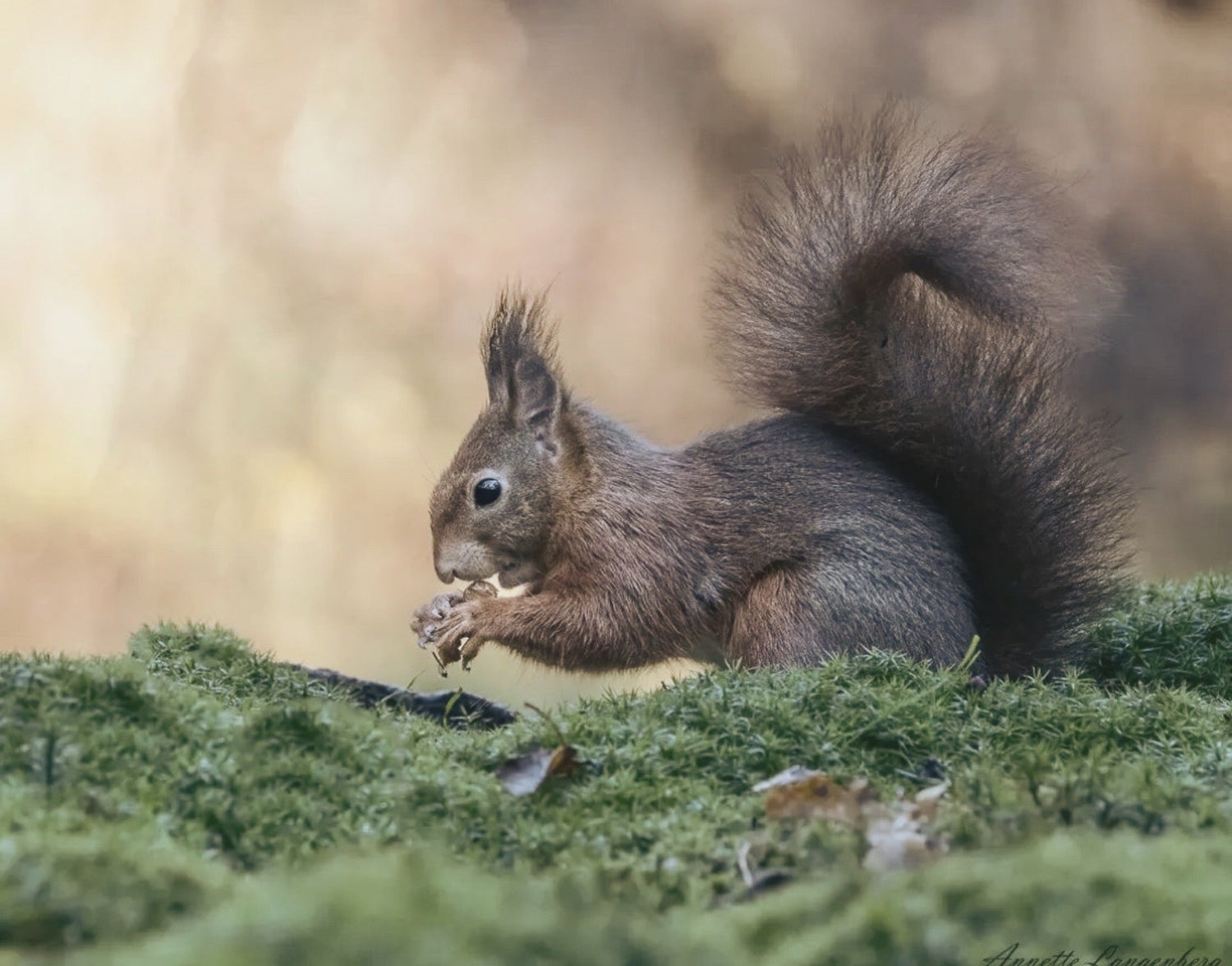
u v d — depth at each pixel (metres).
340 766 6.30
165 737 6.18
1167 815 5.68
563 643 10.56
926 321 10.91
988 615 10.43
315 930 3.76
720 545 10.45
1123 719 7.55
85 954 4.01
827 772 6.70
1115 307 10.90
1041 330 10.74
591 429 10.88
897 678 8.04
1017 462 10.54
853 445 10.81
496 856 5.79
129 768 5.82
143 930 4.33
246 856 5.48
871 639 9.91
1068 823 5.56
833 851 5.39
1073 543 10.51
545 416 10.87
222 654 8.64
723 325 11.34
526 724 7.42
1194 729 7.55
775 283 11.09
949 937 4.18
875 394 10.76
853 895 4.58
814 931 4.41
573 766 6.76
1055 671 10.15
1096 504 10.60
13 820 5.08
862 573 10.04
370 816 5.97
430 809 6.09
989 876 4.43
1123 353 29.59
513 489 10.77
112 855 4.64
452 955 3.70
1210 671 9.90
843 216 10.87
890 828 5.64
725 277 11.41
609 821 6.13
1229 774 6.75
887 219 10.67
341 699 8.33
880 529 10.16
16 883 4.43
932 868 4.58
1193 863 4.62
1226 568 27.58
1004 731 7.42
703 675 8.21
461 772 6.61
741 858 5.52
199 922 4.05
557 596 10.63
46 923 4.31
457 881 4.06
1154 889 4.36
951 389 10.62
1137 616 10.64
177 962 3.74
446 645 10.57
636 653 10.64
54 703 6.16
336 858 4.91
